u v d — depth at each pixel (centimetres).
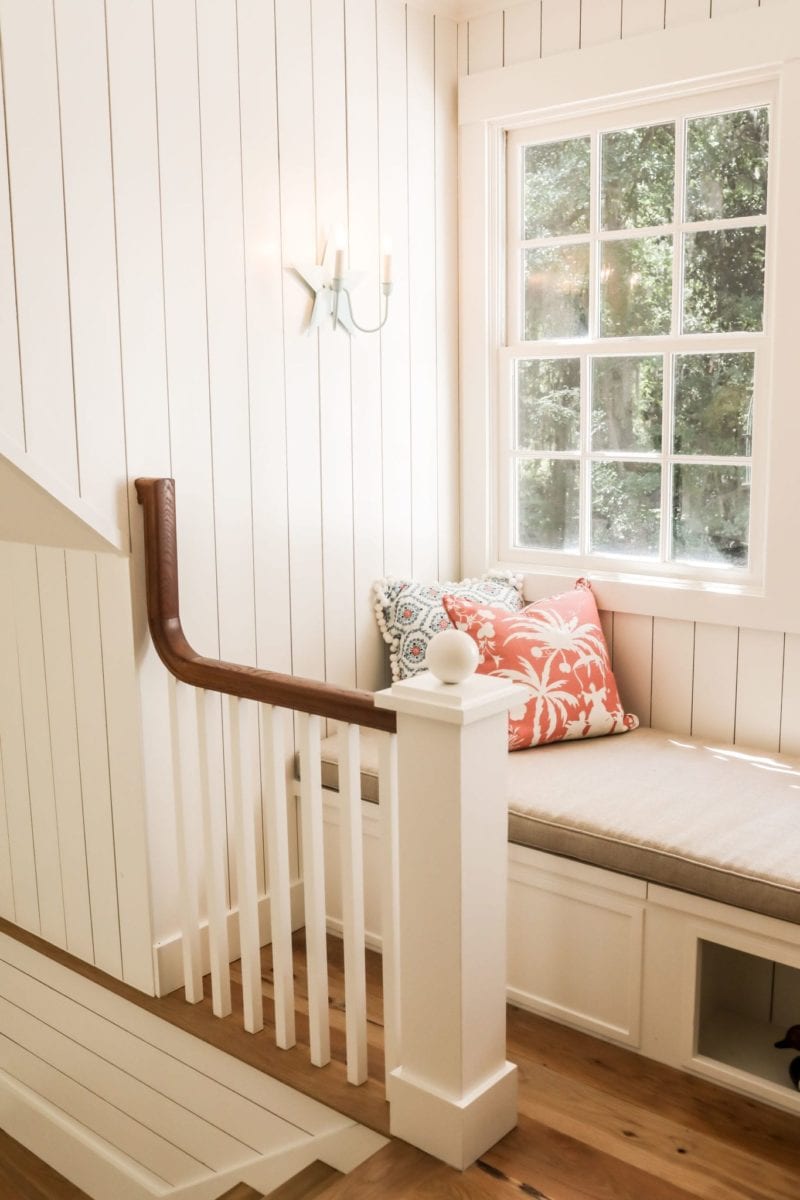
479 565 358
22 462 237
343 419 311
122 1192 282
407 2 316
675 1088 237
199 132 263
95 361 248
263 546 291
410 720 200
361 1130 223
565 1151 214
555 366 339
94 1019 287
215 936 260
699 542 318
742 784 274
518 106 324
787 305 285
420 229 331
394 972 218
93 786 279
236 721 245
